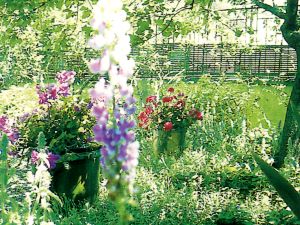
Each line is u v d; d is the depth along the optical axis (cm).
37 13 665
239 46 1152
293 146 643
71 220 465
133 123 217
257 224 478
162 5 698
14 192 566
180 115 754
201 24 831
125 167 215
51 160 490
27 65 1120
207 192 552
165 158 690
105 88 211
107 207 518
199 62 1471
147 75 1086
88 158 525
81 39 864
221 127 768
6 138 354
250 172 609
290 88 1330
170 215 493
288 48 1507
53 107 531
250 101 946
